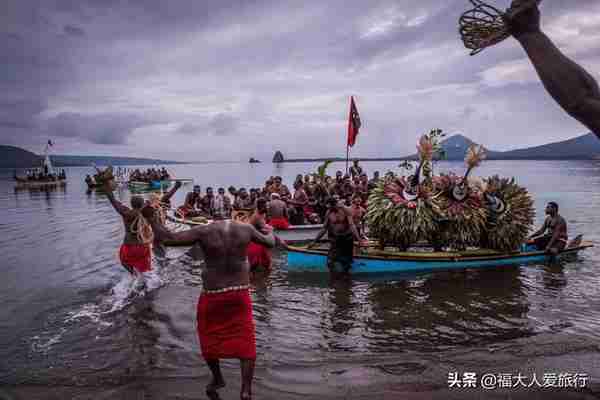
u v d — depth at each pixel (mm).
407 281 8242
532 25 2088
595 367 4547
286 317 6340
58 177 55781
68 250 11586
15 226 16406
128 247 7875
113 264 9883
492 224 9617
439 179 9469
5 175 107188
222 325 3945
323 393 4117
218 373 4164
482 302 6918
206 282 3992
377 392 4117
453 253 9352
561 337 5344
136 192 36562
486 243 9859
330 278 8508
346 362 4801
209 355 3959
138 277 7910
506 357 4820
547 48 2057
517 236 9586
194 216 14992
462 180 9453
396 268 9008
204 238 3982
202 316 4000
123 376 4555
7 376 4586
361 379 4387
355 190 14328
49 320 6305
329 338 5535
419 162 9352
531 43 2086
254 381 4379
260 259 9070
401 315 6375
